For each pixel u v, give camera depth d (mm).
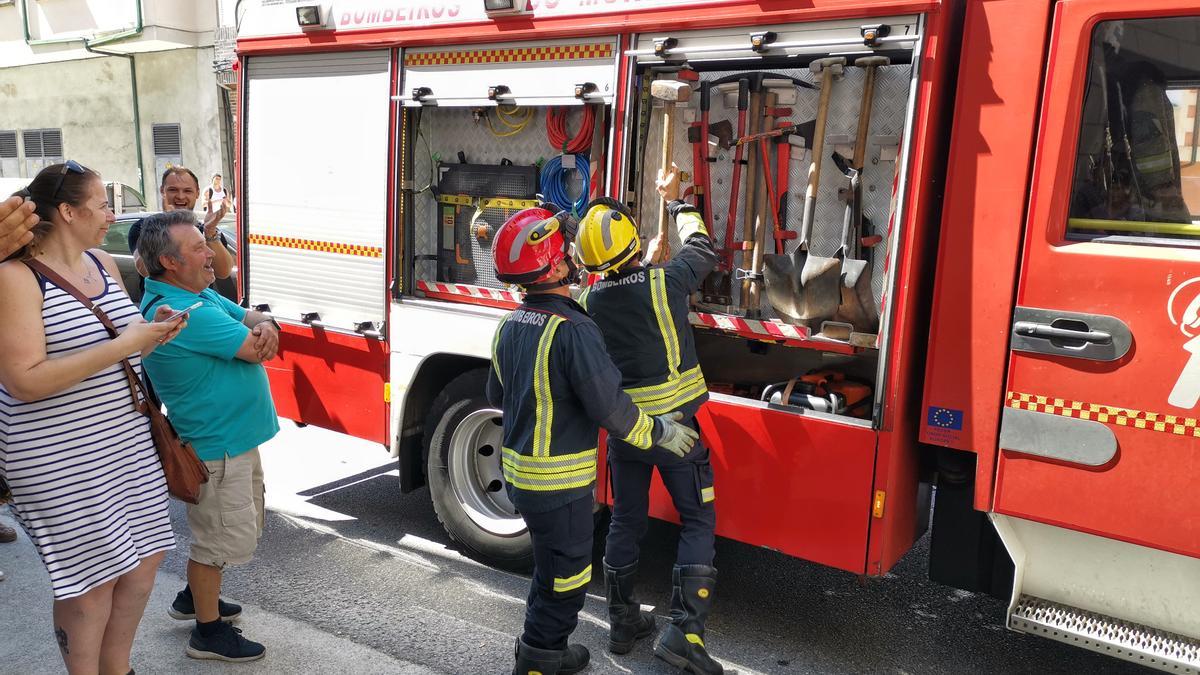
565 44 3551
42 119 17422
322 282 4473
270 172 4633
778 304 3316
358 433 4422
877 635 3479
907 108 2824
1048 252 2646
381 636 3396
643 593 3820
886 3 2801
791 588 3873
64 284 2406
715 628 3514
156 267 3033
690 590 3078
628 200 3484
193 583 3117
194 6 14773
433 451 4125
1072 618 2814
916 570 4062
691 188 3596
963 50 2752
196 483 2760
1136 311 2518
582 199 3838
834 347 3170
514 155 4055
